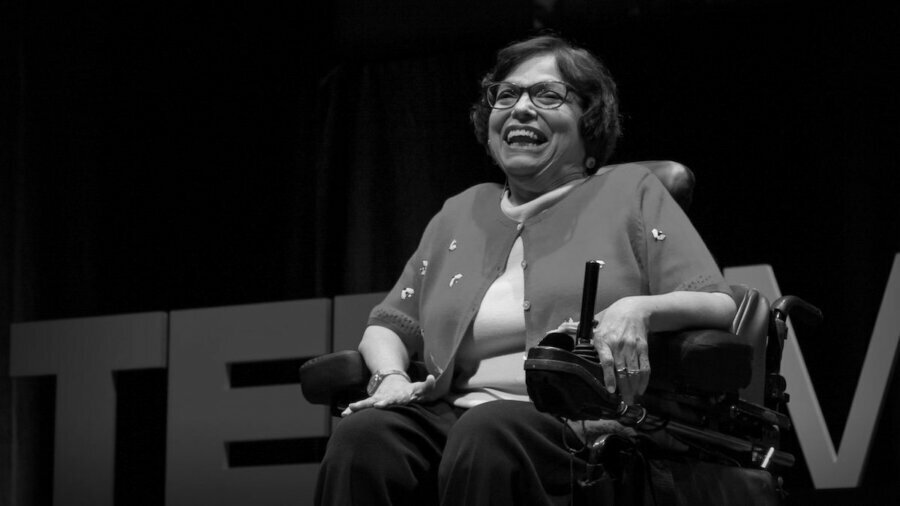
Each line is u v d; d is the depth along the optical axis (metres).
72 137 5.82
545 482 2.49
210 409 5.35
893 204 4.92
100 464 5.46
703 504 2.56
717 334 2.49
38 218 5.80
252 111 5.71
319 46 5.68
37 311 5.77
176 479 5.34
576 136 2.98
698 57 5.23
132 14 5.82
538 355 2.37
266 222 5.66
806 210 5.03
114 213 5.79
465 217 3.08
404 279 3.16
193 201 5.74
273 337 5.30
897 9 5.00
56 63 5.83
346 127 5.61
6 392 5.74
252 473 5.24
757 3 5.12
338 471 2.60
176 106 5.79
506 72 3.05
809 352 4.95
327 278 5.52
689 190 3.14
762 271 4.72
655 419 2.51
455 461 2.46
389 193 5.53
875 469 4.84
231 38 5.75
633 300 2.52
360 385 2.95
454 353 2.83
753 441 2.72
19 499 5.70
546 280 2.79
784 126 5.10
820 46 5.09
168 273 5.73
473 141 5.49
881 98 4.98
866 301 4.90
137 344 5.46
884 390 4.62
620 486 2.49
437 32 5.52
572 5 5.34
